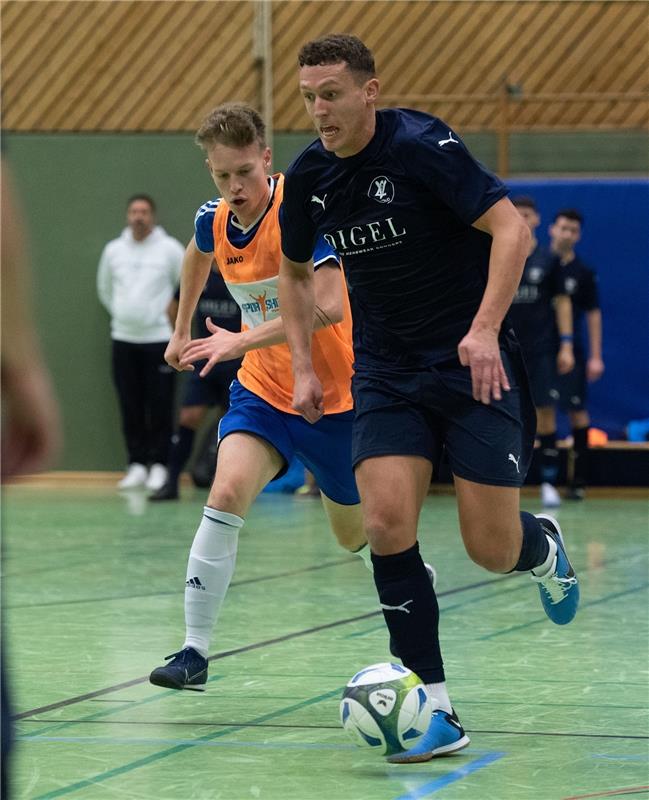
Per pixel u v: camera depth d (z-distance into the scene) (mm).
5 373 2350
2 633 2859
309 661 7734
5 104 21734
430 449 5777
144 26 21484
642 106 20391
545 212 19969
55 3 21578
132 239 20297
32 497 19188
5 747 2820
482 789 5074
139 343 20281
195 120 21484
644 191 19719
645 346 19781
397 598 5645
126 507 17609
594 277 18172
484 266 5844
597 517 16406
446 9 20672
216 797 4984
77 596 10336
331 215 5824
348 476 7145
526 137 20609
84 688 7016
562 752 5641
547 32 20453
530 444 5996
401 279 5770
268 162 7188
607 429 19938
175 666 6461
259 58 21203
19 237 2348
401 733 5406
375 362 5906
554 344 17906
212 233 7328
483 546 5836
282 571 11766
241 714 6410
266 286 7188
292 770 5379
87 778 5254
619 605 9703
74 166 21672
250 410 7012
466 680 7156
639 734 5961
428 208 5676
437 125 5660
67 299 21750
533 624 8961
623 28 20297
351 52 5570
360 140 5652
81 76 21625
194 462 21078
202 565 6590
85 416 21766
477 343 5406
